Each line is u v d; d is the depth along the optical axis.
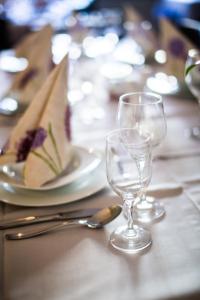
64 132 1.09
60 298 0.79
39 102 1.08
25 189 1.04
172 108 1.55
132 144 0.91
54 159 1.05
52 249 0.89
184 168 1.15
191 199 1.03
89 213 0.97
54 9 4.15
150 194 1.04
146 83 1.72
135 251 0.87
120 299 0.78
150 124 1.06
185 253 0.87
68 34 2.37
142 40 2.19
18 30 3.07
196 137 1.33
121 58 2.15
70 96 1.69
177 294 0.79
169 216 0.97
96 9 4.38
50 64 1.52
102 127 1.41
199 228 0.93
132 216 0.94
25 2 4.14
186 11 4.03
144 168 0.89
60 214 0.97
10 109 1.51
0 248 0.89
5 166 1.10
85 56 2.22
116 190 0.90
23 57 1.76
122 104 1.05
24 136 1.08
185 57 1.65
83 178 1.08
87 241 0.90
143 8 4.65
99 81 1.88
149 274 0.83
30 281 0.82
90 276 0.83
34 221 0.95
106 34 2.56
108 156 0.89
